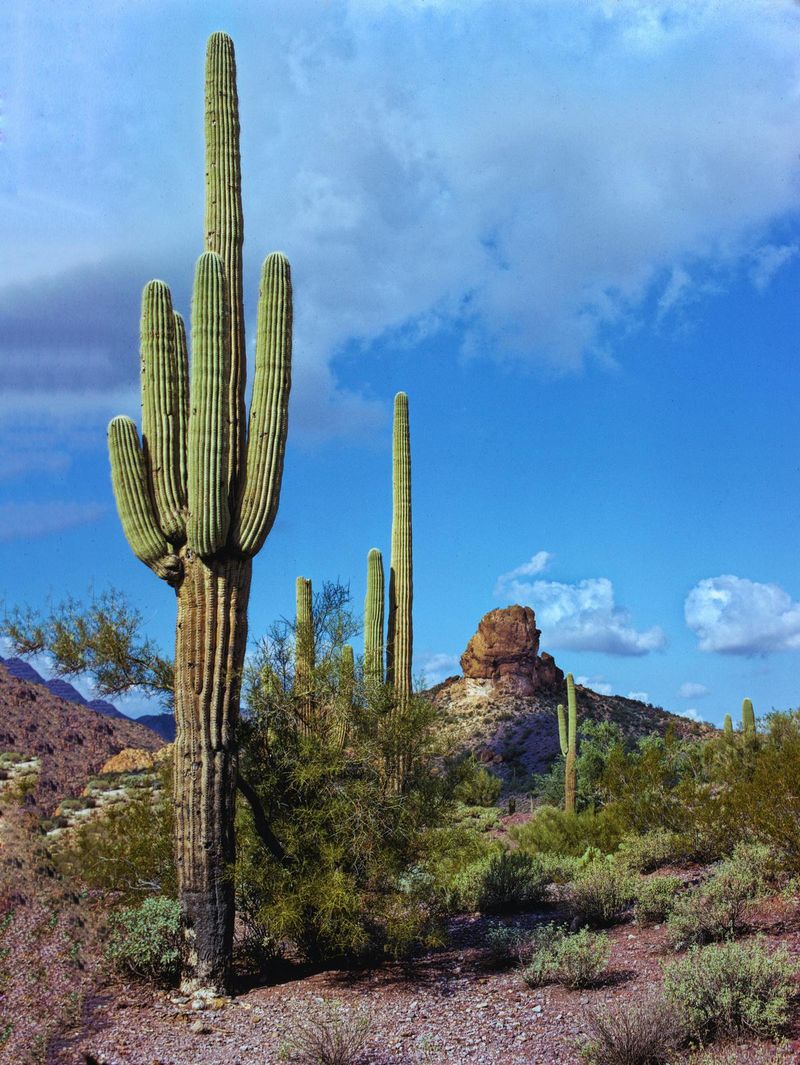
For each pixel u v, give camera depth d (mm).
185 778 9266
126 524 9398
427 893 10211
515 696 62438
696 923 8422
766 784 9977
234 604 9523
